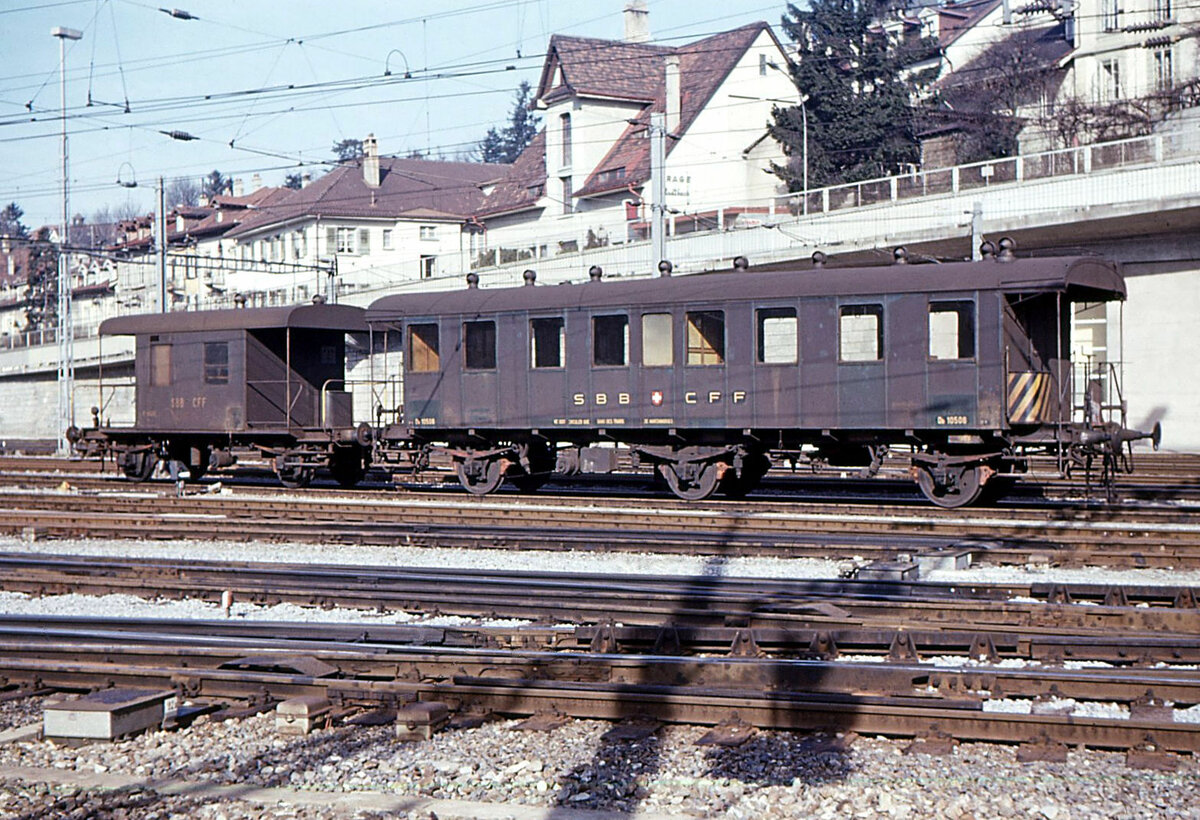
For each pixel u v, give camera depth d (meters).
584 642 9.90
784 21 56.78
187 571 14.05
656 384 21.81
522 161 65.12
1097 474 24.83
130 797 6.53
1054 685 8.09
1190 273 33.22
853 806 6.17
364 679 8.88
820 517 18.28
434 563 15.23
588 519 18.78
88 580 13.52
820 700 7.68
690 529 17.67
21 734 7.86
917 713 7.39
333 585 12.91
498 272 49.59
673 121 53.53
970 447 20.08
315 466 26.62
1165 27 51.25
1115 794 6.30
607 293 22.28
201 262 84.69
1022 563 14.27
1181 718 7.55
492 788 6.65
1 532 18.69
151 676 8.78
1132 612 10.11
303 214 70.12
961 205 35.03
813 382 20.53
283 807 6.28
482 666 8.81
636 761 7.05
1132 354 34.41
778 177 53.78
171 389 27.83
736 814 6.11
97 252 46.22
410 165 76.94
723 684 8.47
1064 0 59.00
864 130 53.59
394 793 6.56
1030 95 55.41
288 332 26.25
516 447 23.73
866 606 10.88
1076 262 19.00
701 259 41.59
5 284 120.69
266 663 8.89
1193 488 22.12
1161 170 31.06
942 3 82.19
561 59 56.88
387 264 68.19
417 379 24.33
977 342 19.33
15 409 68.38
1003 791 6.39
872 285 20.05
